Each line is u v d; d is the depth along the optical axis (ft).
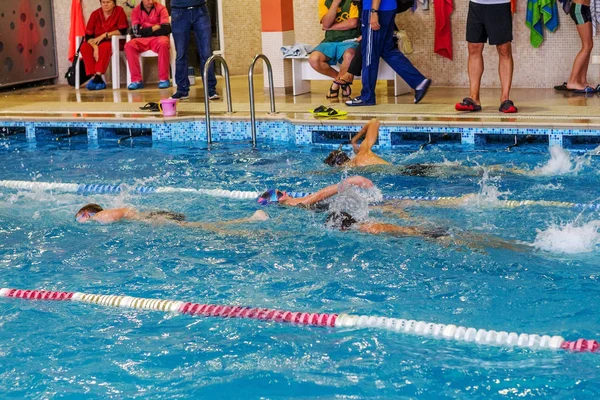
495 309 13.44
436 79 36.99
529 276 14.76
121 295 14.79
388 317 13.33
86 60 41.60
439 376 11.38
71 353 12.53
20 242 18.02
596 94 31.65
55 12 44.19
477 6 27.63
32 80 43.27
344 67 33.68
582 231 16.88
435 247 16.42
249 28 46.88
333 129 28.14
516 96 32.30
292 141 29.14
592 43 32.09
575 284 14.30
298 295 14.42
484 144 26.78
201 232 18.22
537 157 24.36
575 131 25.09
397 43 32.19
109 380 11.62
